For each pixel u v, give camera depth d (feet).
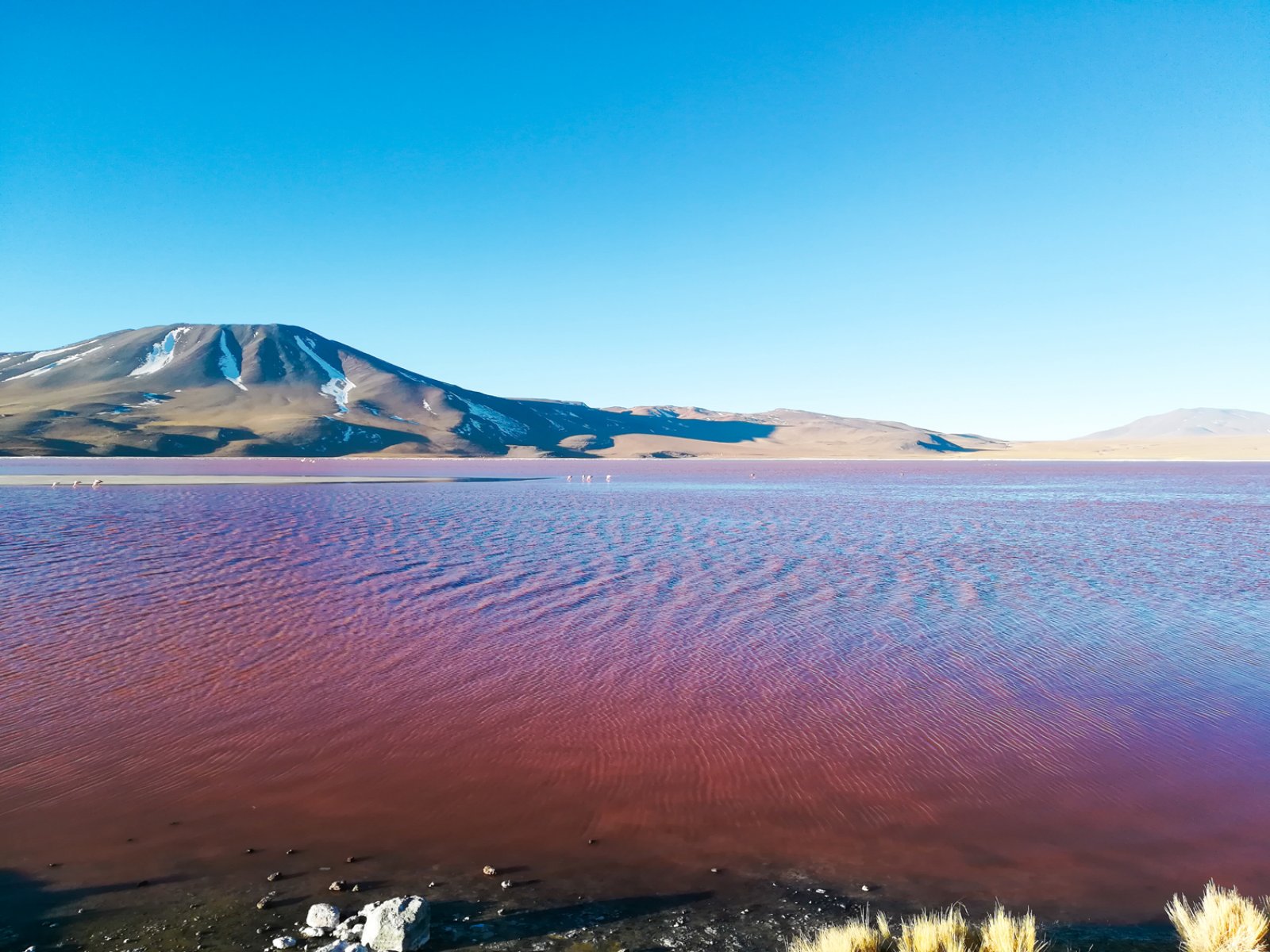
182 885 24.23
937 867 25.86
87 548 92.17
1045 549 99.76
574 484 270.26
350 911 22.79
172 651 49.62
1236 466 506.89
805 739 36.35
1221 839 27.81
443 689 42.86
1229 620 60.18
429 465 490.90
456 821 28.55
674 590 70.23
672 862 26.03
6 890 23.76
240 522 123.44
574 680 44.62
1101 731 37.45
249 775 32.09
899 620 59.57
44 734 36.01
